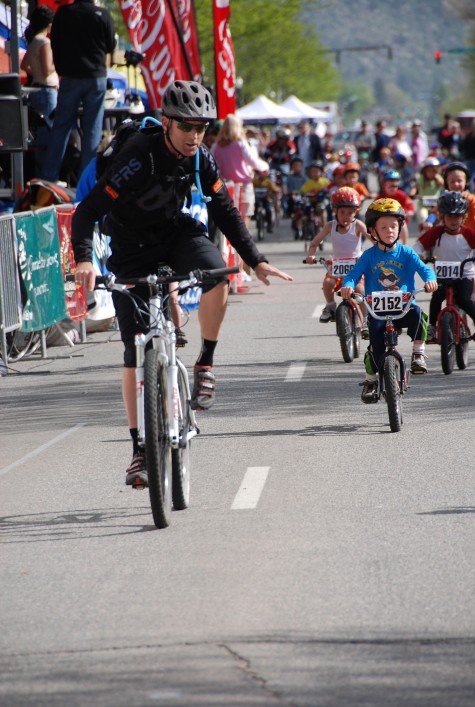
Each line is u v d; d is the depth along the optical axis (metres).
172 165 17.22
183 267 18.08
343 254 35.16
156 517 17.41
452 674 11.95
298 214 80.75
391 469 20.95
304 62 193.88
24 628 13.71
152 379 16.98
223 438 24.12
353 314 33.88
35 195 42.78
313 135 102.69
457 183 36.53
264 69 183.25
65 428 26.06
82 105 47.28
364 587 14.62
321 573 15.22
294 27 180.00
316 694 11.55
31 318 35.47
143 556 16.25
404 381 24.64
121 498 19.67
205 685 11.83
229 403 27.94
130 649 12.89
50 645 13.13
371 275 25.47
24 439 25.16
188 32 56.47
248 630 13.31
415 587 14.56
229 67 56.78
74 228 17.17
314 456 22.20
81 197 42.25
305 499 19.05
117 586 15.03
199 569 15.56
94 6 45.22
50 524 18.23
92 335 42.03
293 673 12.08
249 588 14.73
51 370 34.50
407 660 12.34
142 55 52.19
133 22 53.78
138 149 17.11
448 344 31.17
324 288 34.88
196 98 16.84
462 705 11.22
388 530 17.09
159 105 54.62
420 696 11.45
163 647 12.90
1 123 39.50
